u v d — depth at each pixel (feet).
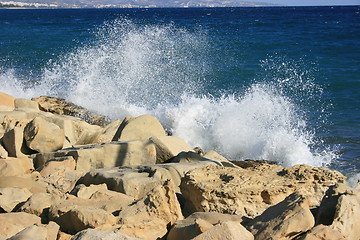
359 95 57.00
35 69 79.00
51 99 52.85
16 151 29.17
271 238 15.07
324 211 16.79
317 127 44.68
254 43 104.94
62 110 50.11
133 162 27.76
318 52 93.61
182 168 24.29
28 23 227.20
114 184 22.75
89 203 19.66
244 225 17.03
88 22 223.30
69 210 18.25
